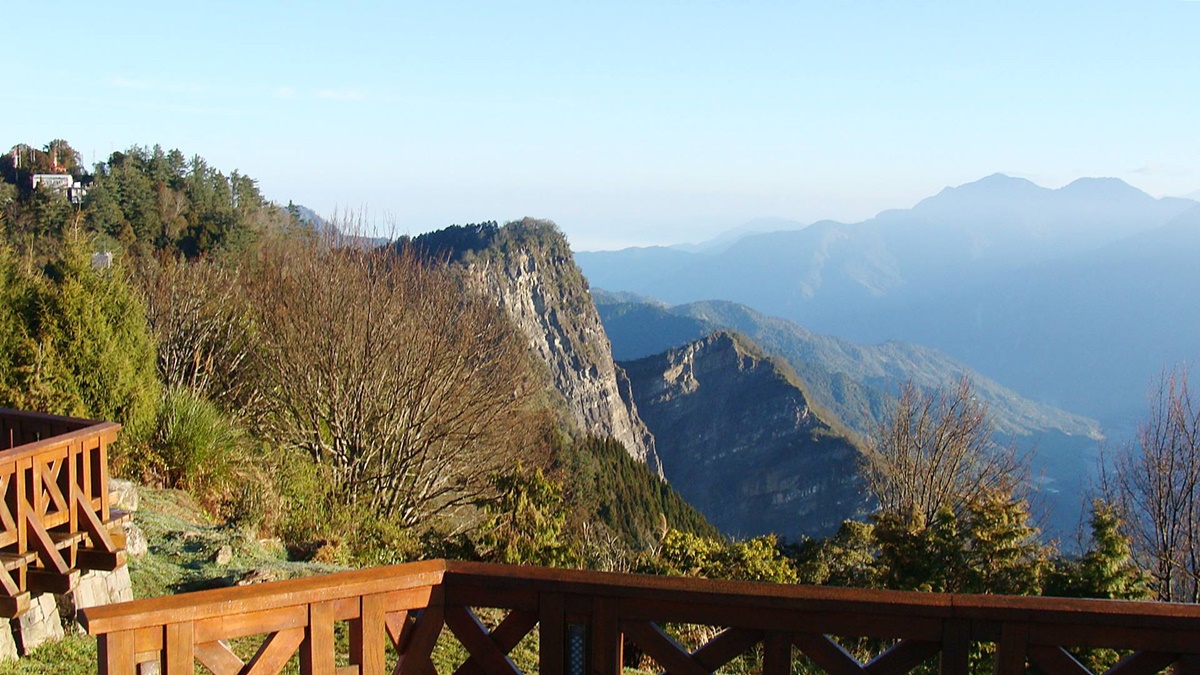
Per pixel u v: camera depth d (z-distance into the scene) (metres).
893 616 3.12
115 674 3.00
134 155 55.16
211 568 9.55
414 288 23.34
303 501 14.30
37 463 6.61
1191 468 17.17
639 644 3.28
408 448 20.98
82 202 43.88
